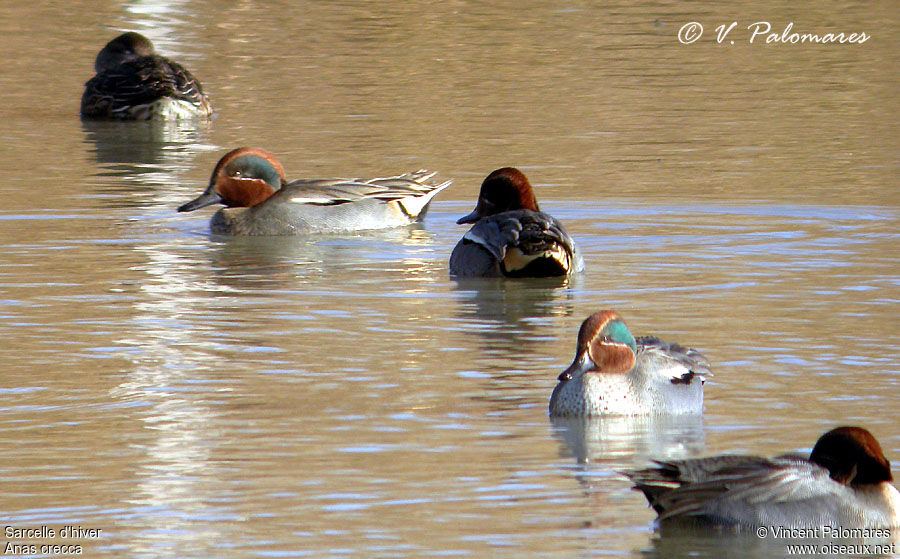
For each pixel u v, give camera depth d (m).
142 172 23.91
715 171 23.45
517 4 41.50
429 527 9.11
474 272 17.14
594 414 11.41
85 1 42.19
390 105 29.44
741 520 9.06
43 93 31.66
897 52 34.78
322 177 22.91
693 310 15.19
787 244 18.67
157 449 10.67
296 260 18.17
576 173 23.31
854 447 9.25
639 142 25.80
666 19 39.00
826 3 41.31
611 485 9.88
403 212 20.77
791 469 9.25
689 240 19.02
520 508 9.45
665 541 8.93
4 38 37.06
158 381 12.52
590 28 37.91
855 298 15.67
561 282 16.73
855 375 12.59
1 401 11.95
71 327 14.50
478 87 31.14
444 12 40.41
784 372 12.72
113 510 9.45
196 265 17.80
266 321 14.82
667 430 11.12
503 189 18.59
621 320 11.71
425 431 11.09
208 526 9.14
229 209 20.09
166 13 40.59
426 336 14.21
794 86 31.06
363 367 13.00
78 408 11.73
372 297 15.98
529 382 12.52
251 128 27.58
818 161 24.17
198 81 29.69
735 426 11.17
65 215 20.56
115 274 17.09
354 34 37.41
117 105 29.02
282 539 8.92
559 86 31.14
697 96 30.00
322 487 9.84
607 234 19.48
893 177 22.91
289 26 38.66
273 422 11.32
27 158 25.05
